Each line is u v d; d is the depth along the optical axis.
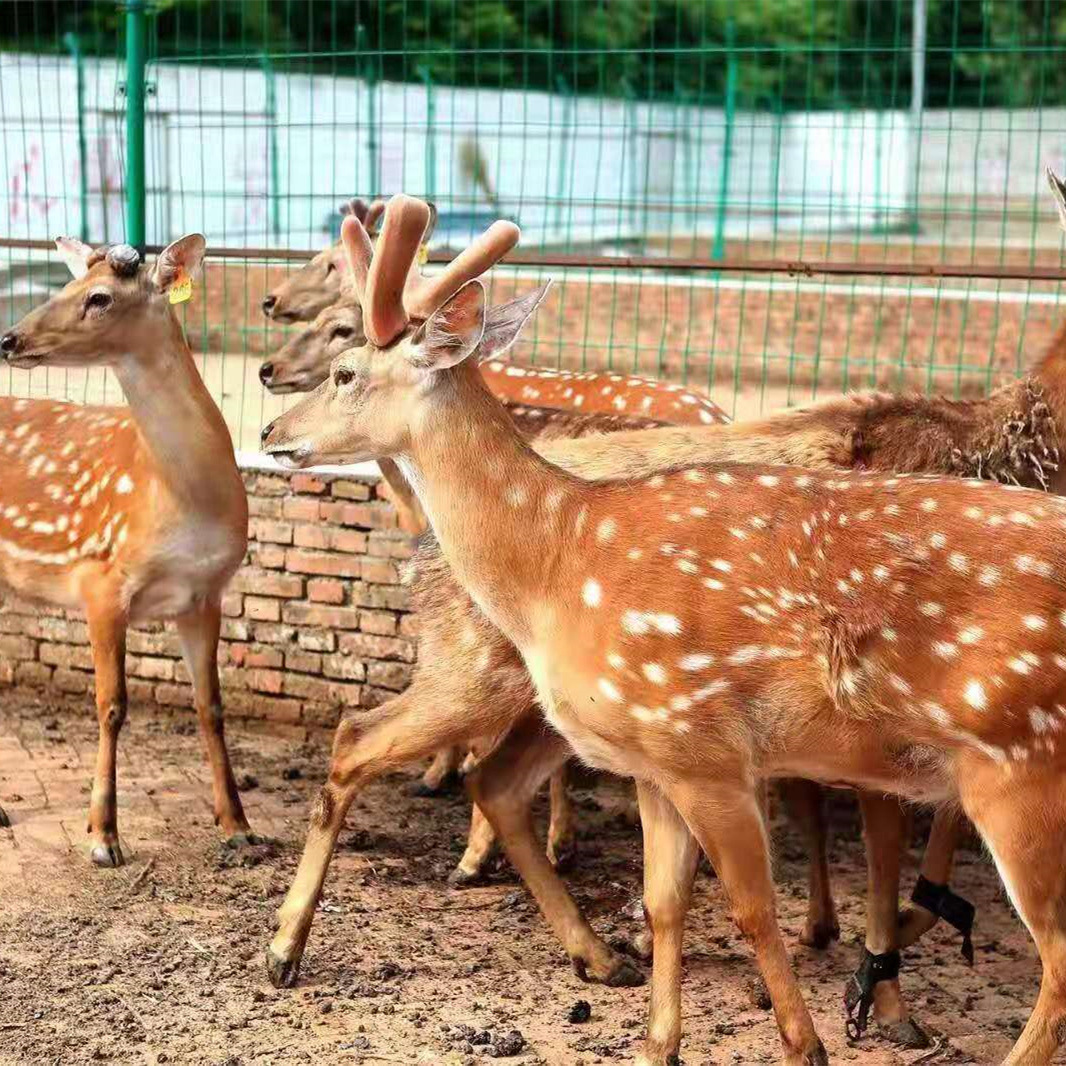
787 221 19.22
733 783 3.96
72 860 5.71
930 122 20.48
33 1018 4.48
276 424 4.36
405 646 7.04
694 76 22.34
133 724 7.46
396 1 19.98
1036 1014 3.83
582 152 17.34
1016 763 3.77
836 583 3.86
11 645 7.79
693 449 4.98
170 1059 4.26
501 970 4.97
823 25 23.08
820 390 13.66
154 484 5.79
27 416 6.41
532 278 13.78
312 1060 4.27
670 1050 4.21
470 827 6.24
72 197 9.84
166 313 5.69
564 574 4.09
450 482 4.20
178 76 9.41
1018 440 5.09
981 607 3.78
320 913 5.36
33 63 11.77
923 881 4.70
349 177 14.18
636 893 5.67
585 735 4.16
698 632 3.91
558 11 21.05
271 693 7.34
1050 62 21.97
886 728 3.89
